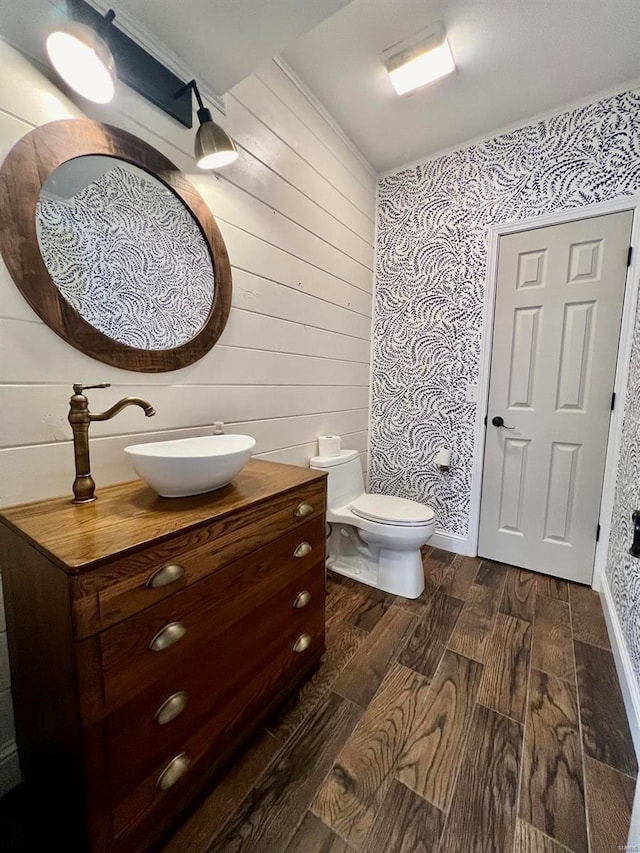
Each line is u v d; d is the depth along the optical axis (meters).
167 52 1.16
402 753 1.04
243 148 1.48
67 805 0.75
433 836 0.85
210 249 1.37
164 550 0.77
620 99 1.71
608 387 1.86
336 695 1.24
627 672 1.24
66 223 0.98
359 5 1.34
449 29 1.43
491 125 1.98
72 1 0.92
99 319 1.07
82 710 0.66
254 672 1.05
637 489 1.37
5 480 0.91
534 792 0.94
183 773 0.84
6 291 0.88
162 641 0.78
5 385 0.90
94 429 1.08
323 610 1.36
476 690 1.27
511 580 2.03
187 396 1.35
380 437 2.65
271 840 0.84
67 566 0.63
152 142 1.17
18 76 0.87
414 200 2.34
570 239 1.89
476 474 2.26
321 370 2.08
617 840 0.84
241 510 0.96
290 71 1.65
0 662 0.92
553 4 1.31
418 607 1.76
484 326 2.15
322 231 1.99
